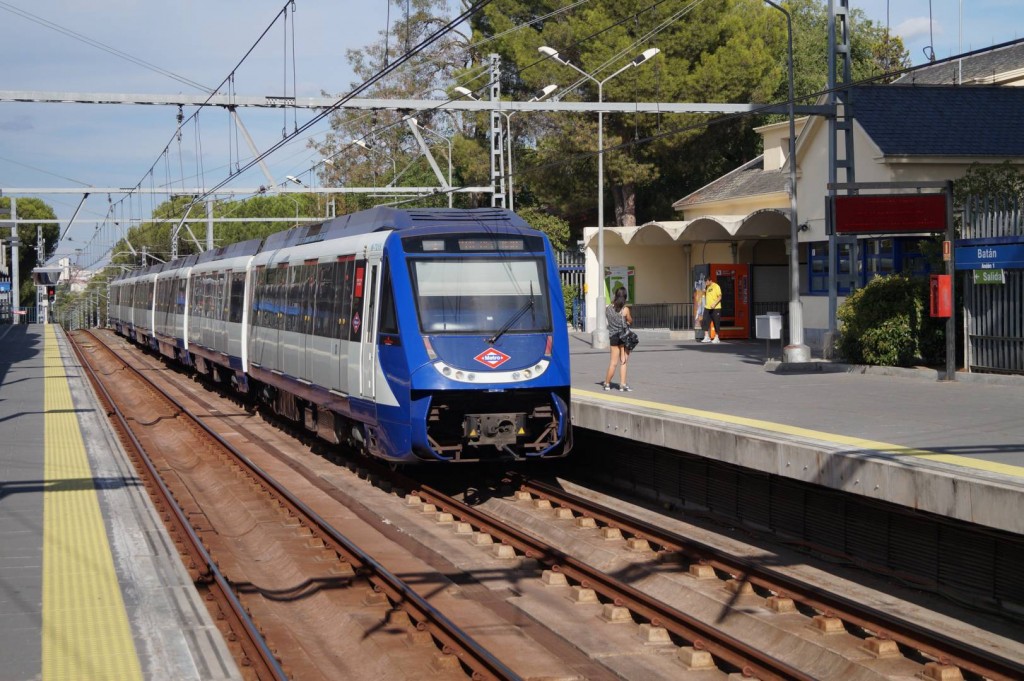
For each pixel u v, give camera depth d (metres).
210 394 31.28
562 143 47.41
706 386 18.83
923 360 20.16
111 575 9.63
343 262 16.98
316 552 12.26
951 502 9.55
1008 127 27.38
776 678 7.85
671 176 51.25
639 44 44.12
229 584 10.59
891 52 65.62
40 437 19.66
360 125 62.19
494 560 11.87
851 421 13.69
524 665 8.40
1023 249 16.70
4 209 101.25
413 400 14.07
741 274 34.47
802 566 11.57
